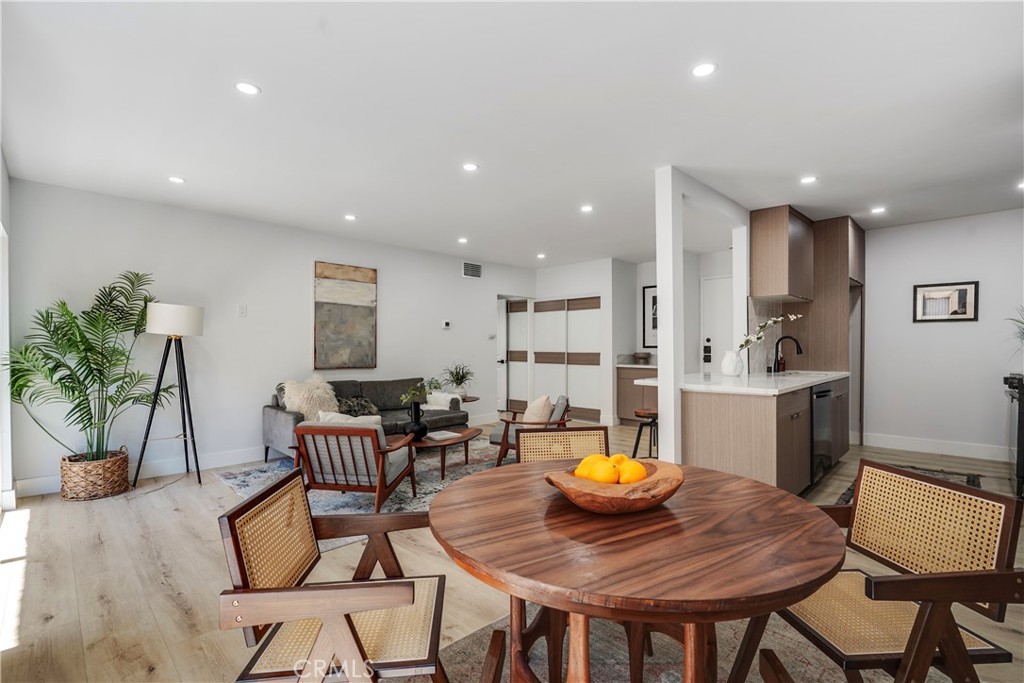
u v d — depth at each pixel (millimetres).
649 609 798
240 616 958
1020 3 1717
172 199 4070
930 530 1288
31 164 3271
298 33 1903
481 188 3799
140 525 3020
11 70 2146
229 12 1776
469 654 1782
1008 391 3912
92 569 2434
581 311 7277
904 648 1152
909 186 3756
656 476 1293
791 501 1310
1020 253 4449
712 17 1806
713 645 1400
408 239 5625
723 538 1050
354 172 3443
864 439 5285
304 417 4234
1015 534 1115
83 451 3791
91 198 3855
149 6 1742
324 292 5281
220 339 4523
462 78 2234
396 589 974
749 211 4395
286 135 2832
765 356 4805
